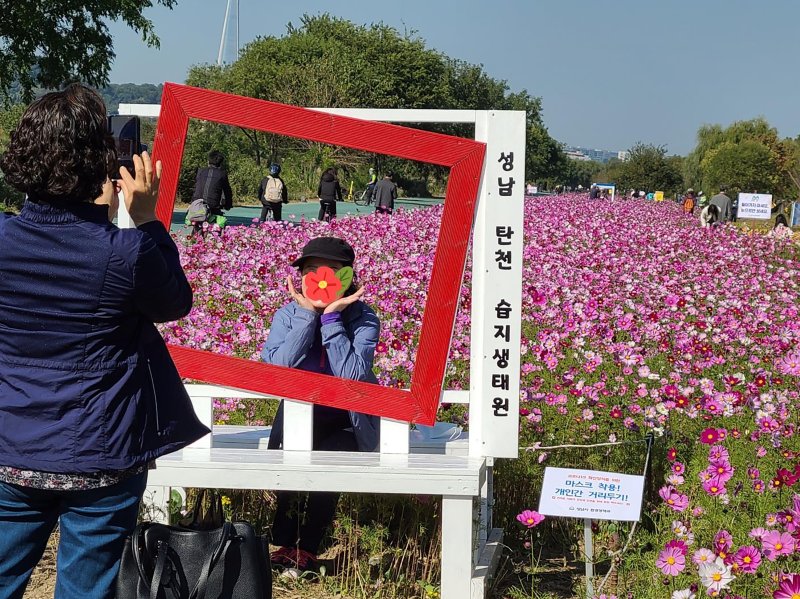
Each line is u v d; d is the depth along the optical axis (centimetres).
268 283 714
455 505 371
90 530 256
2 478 251
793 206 5156
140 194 265
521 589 411
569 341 734
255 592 273
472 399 393
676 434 528
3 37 2380
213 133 706
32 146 248
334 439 412
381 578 395
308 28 6931
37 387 248
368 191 941
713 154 8294
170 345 407
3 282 251
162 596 264
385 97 5881
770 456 505
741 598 328
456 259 380
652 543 417
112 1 2383
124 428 252
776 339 787
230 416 541
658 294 1049
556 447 483
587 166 16138
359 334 409
